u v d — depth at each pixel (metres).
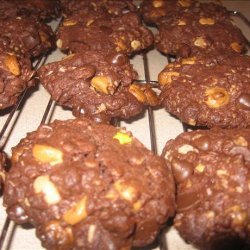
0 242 0.13
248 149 0.14
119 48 0.22
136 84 0.19
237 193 0.13
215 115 0.18
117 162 0.13
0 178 0.14
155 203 0.13
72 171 0.12
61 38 0.23
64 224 0.12
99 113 0.18
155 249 0.15
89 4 0.27
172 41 0.24
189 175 0.14
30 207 0.13
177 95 0.18
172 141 0.16
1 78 0.18
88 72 0.18
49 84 0.19
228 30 0.24
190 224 0.13
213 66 0.19
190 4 0.28
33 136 0.14
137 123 0.21
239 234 0.13
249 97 0.18
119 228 0.12
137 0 0.34
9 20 0.23
